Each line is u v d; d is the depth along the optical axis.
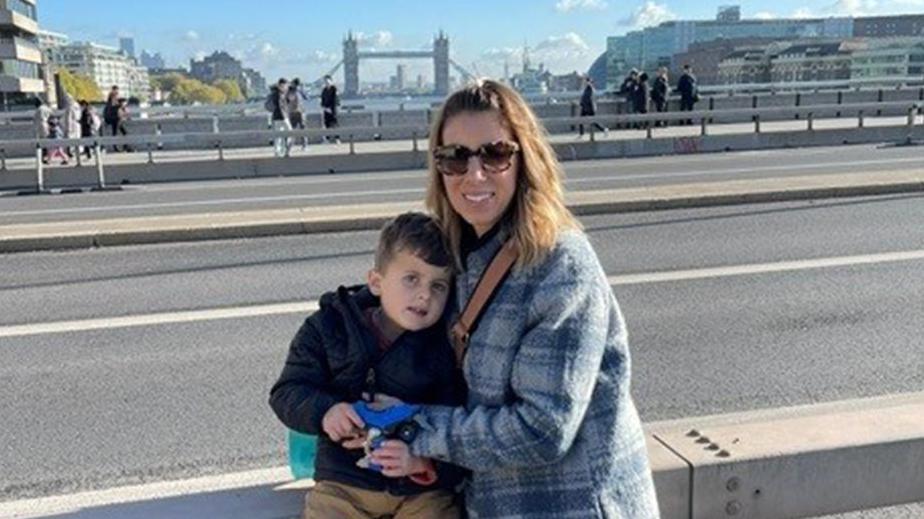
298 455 2.43
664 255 8.98
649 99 27.00
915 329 6.34
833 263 8.47
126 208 13.98
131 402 5.18
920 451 2.77
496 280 1.99
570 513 1.96
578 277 1.91
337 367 2.16
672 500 2.63
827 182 12.95
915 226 10.25
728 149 22.81
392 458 2.01
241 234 10.37
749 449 2.70
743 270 8.27
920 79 34.22
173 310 7.23
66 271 8.80
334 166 20.19
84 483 4.14
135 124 25.08
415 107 27.09
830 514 2.76
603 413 1.98
